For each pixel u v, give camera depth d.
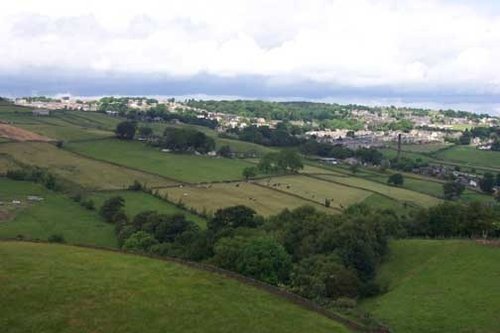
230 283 58.22
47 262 58.47
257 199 171.25
